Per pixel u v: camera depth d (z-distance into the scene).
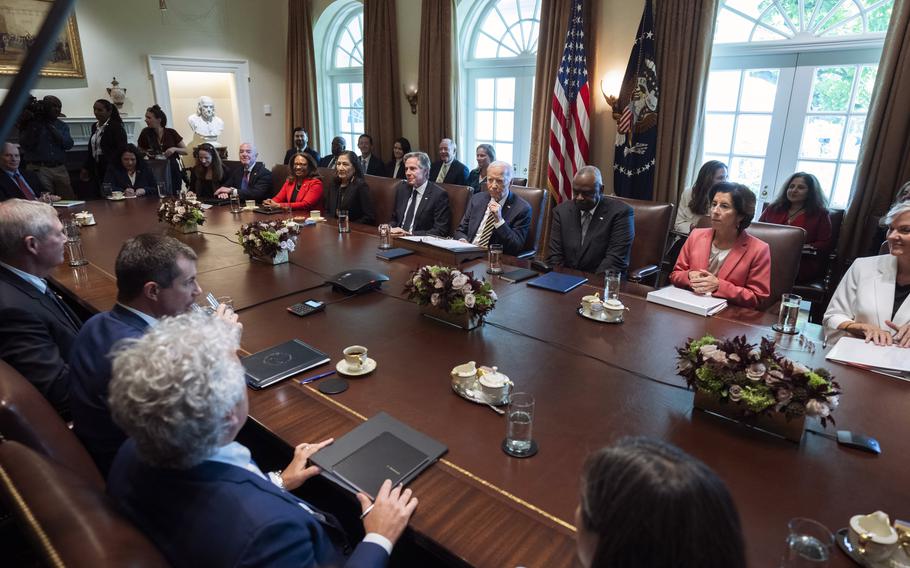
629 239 2.79
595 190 2.74
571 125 4.31
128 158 4.69
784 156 3.89
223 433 0.84
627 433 1.21
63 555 0.69
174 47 6.21
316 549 0.89
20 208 1.70
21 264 1.72
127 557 0.70
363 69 5.82
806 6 3.63
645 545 0.50
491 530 0.93
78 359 1.30
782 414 1.18
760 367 1.20
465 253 2.62
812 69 3.66
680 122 3.86
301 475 1.08
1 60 4.86
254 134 7.03
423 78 5.29
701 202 3.75
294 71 6.60
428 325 1.82
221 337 0.89
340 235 3.21
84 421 1.28
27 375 1.60
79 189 5.70
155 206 4.06
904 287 1.82
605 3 4.16
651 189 4.05
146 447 0.79
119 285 1.40
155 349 0.82
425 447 1.15
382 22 5.54
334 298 2.08
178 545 0.79
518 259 2.71
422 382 1.44
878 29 3.40
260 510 0.80
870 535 0.86
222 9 6.45
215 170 4.90
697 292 2.11
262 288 2.19
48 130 5.09
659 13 3.80
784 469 1.09
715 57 4.03
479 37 5.39
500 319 1.89
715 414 1.28
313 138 6.71
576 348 1.65
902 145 3.15
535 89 4.54
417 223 3.61
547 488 1.03
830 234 3.32
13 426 1.09
